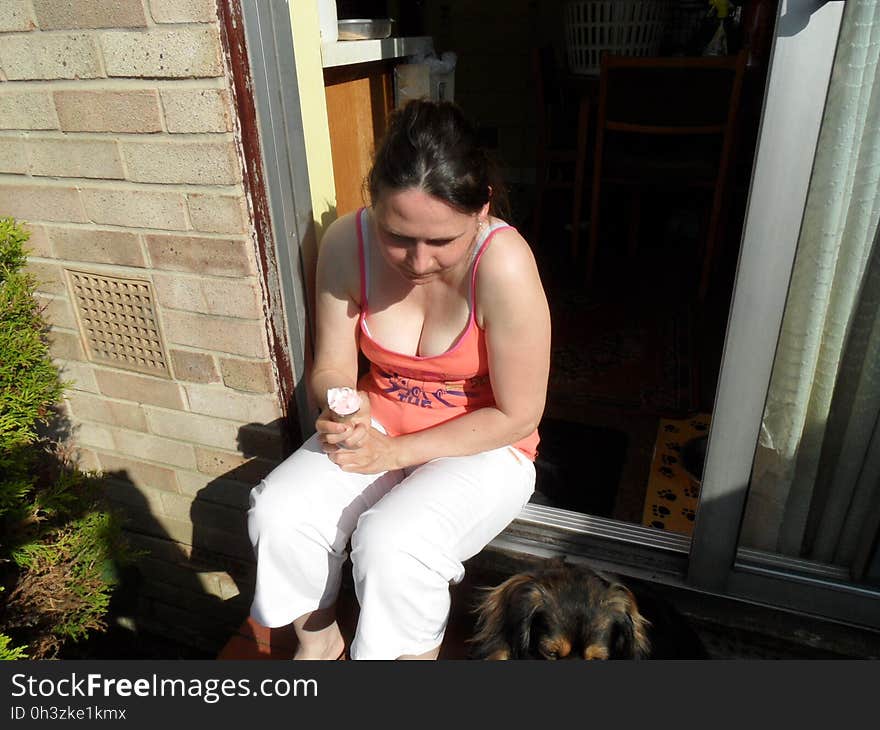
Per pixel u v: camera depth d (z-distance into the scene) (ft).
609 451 8.71
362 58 6.77
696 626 6.09
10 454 6.24
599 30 12.90
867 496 5.52
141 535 8.02
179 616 8.51
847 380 5.40
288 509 5.03
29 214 6.52
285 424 6.55
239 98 5.33
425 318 5.24
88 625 7.06
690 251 15.25
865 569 5.59
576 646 5.00
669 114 11.51
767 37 11.57
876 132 4.57
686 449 8.75
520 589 5.36
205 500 7.40
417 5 12.77
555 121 14.62
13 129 6.14
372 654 4.75
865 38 4.30
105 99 5.64
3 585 6.73
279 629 6.53
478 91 18.07
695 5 14.06
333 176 6.72
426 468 5.23
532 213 18.06
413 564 4.63
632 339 11.48
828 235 4.87
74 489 7.13
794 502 5.85
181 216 5.89
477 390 5.42
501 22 17.24
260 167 5.60
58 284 6.78
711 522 5.66
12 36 5.69
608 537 6.36
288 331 6.25
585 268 14.42
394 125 4.32
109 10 5.28
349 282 5.37
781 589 5.77
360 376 7.60
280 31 5.41
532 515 6.62
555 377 10.43
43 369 6.43
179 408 6.93
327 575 5.30
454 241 4.34
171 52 5.26
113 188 6.02
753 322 4.97
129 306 6.57
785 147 4.47
